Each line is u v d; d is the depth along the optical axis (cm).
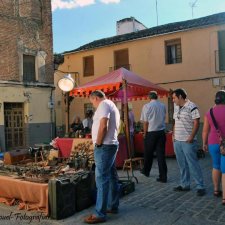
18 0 1825
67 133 1095
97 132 509
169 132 1269
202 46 1823
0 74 1717
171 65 1925
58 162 825
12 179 609
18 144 1792
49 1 1984
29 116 1834
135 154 1233
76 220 526
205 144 621
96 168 513
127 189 666
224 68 1772
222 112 585
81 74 2302
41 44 1930
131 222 505
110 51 2162
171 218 516
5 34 1748
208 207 562
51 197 534
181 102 662
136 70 2053
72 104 2336
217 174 622
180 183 705
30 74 1884
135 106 2038
